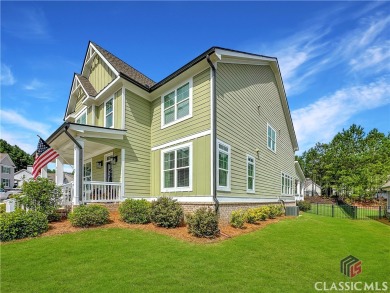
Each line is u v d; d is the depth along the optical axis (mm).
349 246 8664
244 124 12922
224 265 5855
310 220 14047
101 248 6566
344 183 38656
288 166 22000
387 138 47625
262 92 15883
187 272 5336
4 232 7129
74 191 10180
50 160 10805
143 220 9375
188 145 10766
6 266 5418
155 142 12695
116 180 12688
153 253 6340
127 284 4691
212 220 8125
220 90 10719
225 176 10602
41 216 8055
